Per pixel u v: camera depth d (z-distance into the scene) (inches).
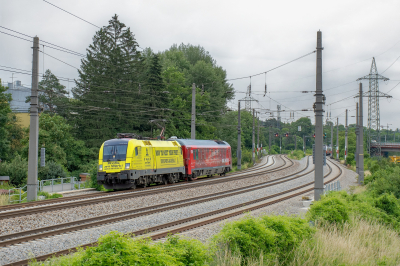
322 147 749.9
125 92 2015.3
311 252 371.9
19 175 1179.9
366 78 1722.4
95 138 1926.7
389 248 473.7
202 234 501.7
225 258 320.2
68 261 256.7
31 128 809.5
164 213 669.3
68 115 1999.3
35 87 812.6
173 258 255.8
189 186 1040.8
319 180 748.0
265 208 754.8
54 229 530.0
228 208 742.5
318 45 749.9
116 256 226.7
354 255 402.3
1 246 425.1
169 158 1156.5
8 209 666.8
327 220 506.9
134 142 1004.6
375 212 628.1
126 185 982.4
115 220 593.0
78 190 1014.4
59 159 1485.0
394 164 1337.4
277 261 346.3
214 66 3159.5
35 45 810.8
